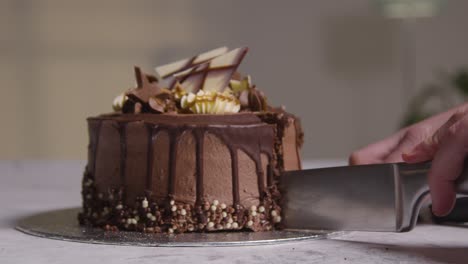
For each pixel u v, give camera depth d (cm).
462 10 232
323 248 80
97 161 90
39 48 224
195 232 85
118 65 225
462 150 74
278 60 229
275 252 78
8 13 223
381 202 80
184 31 226
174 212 85
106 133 89
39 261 76
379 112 233
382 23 231
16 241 83
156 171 86
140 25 225
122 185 87
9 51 224
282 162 88
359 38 231
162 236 84
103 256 77
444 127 76
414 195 79
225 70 92
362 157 95
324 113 232
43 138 227
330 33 230
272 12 228
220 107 88
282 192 87
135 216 86
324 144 232
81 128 227
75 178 132
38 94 225
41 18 223
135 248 79
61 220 93
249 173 86
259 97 92
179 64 98
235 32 227
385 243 82
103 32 224
